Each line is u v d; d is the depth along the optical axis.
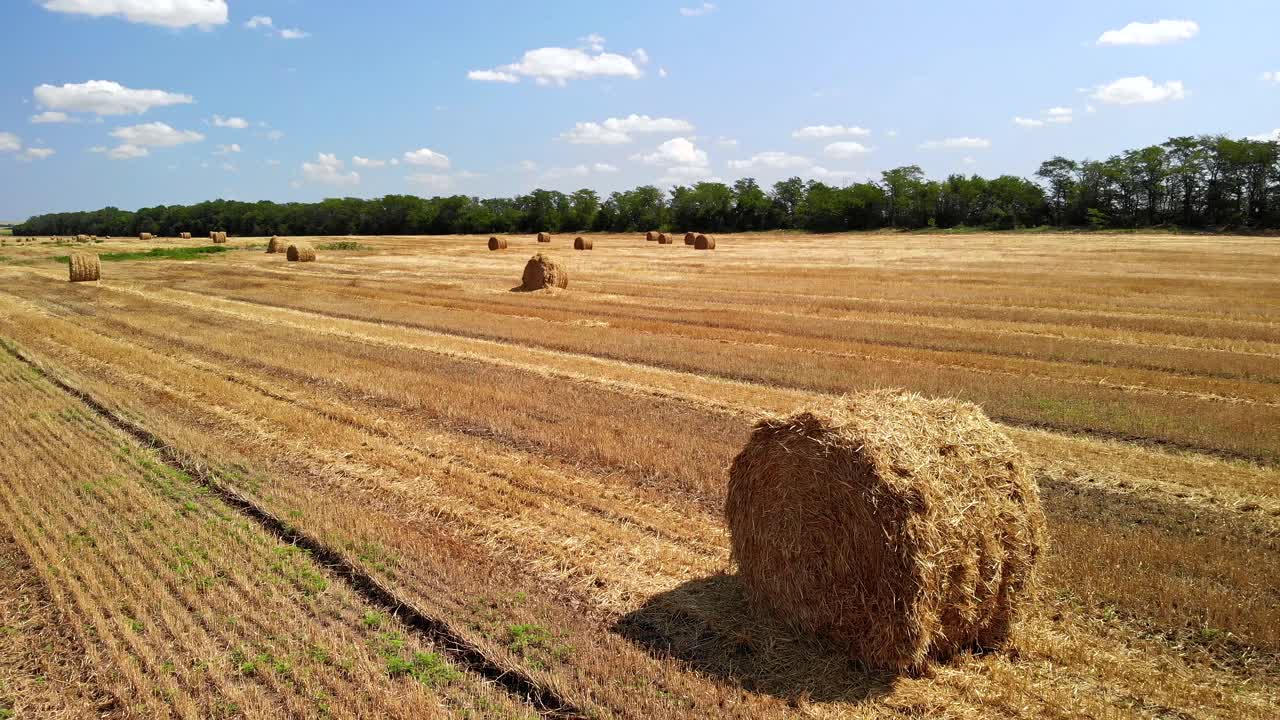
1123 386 14.32
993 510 5.82
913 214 117.25
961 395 13.23
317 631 6.11
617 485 9.17
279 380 14.88
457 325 21.34
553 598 6.65
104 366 16.16
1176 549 7.20
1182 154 104.75
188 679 5.53
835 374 14.91
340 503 8.70
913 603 5.43
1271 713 5.03
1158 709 5.10
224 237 72.56
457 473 9.62
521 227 141.75
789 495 6.11
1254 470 9.70
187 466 10.02
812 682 5.50
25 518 8.26
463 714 5.13
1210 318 21.80
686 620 6.31
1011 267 39.53
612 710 5.15
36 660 5.85
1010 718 5.06
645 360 16.66
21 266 45.12
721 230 129.75
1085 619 6.18
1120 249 54.44
